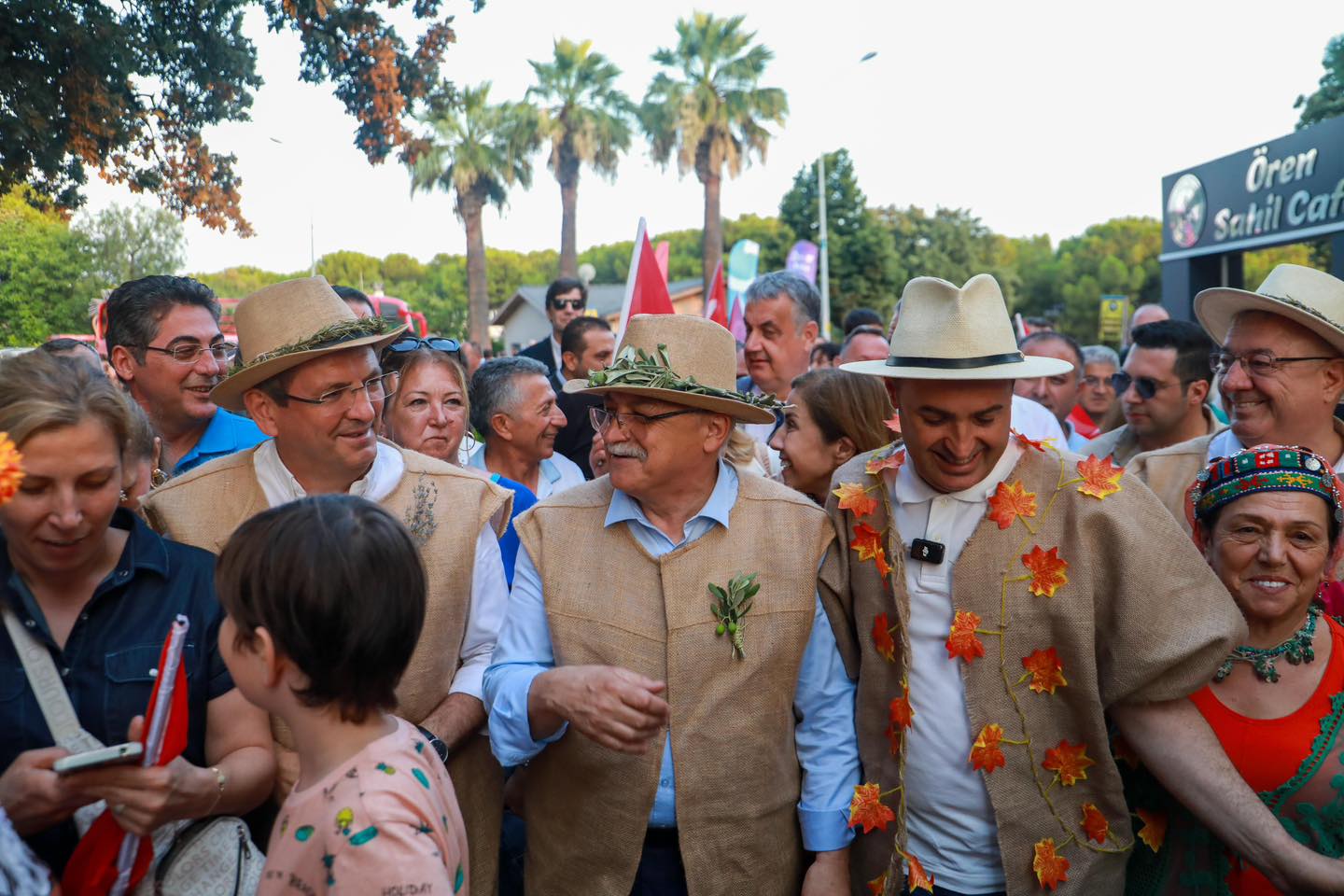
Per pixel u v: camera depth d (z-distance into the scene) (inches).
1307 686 85.7
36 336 497.0
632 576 94.7
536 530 98.7
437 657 100.9
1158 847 92.7
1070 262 2736.2
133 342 139.9
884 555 94.4
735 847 92.4
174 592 80.5
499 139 1221.1
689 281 1747.0
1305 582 84.3
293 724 65.4
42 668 74.4
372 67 296.7
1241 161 566.3
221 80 276.7
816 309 193.9
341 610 61.9
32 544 71.4
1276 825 80.0
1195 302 124.3
